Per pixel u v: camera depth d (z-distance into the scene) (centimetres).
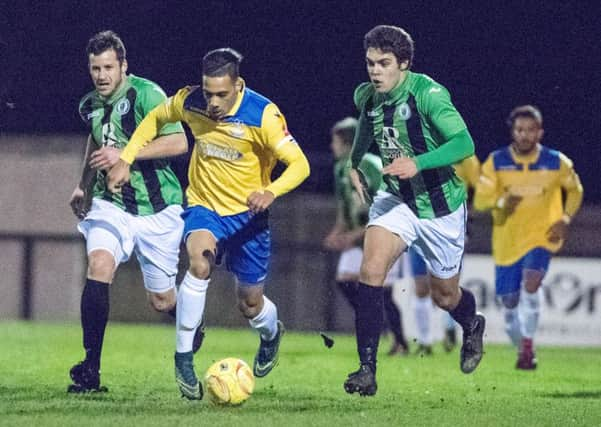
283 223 3900
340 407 1752
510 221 2670
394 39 1733
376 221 1817
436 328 3369
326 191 3962
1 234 4012
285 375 2300
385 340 3647
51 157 4053
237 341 3284
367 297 1761
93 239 1880
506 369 2627
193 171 1811
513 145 2686
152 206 1934
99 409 1647
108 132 1898
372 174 2641
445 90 1766
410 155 1798
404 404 1823
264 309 1919
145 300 3975
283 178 1722
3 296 4028
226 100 1719
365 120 1831
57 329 3531
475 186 2866
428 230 1830
